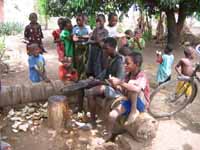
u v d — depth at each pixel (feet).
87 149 7.02
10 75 11.34
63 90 8.39
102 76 7.87
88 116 8.26
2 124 7.89
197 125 8.12
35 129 7.76
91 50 8.83
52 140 7.36
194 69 8.48
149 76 11.55
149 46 15.96
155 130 7.06
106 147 7.00
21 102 8.42
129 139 7.04
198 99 9.60
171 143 7.23
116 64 7.47
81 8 14.01
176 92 8.46
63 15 14.96
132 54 6.75
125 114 7.05
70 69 9.50
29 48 8.74
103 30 8.95
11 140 7.30
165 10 15.24
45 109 8.43
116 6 14.93
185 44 16.02
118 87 7.45
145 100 7.15
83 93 8.38
